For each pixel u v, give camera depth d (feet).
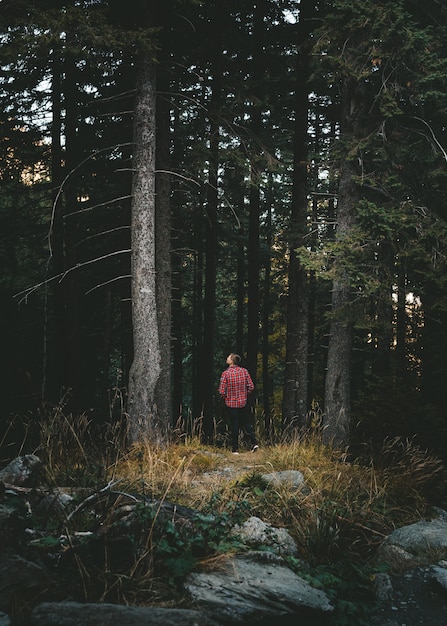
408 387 29.53
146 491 21.29
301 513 20.36
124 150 40.09
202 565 14.60
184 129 44.88
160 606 12.90
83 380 55.06
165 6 33.65
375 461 26.84
